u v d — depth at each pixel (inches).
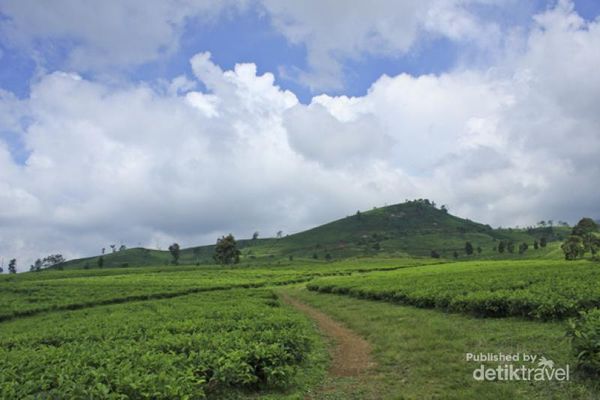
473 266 2522.1
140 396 372.2
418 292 1062.4
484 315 829.2
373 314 1011.3
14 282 2635.3
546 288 882.8
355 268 3745.1
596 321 464.1
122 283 2444.6
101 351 556.7
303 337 611.8
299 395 470.6
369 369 556.1
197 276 3154.5
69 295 1926.7
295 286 2340.1
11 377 426.9
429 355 563.8
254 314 903.1
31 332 909.8
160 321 893.8
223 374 466.6
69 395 360.2
